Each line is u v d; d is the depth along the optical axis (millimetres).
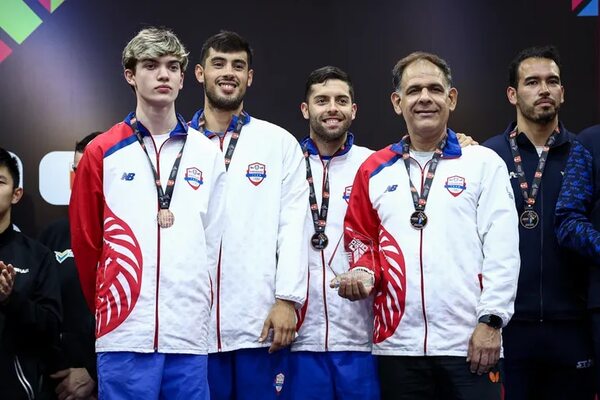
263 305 3285
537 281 3381
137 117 3031
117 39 4355
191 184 2971
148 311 2824
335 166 3627
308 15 4398
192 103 4379
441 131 3227
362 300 3457
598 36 4332
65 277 3949
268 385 3299
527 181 3504
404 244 3105
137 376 2801
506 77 4379
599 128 3352
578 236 3148
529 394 3447
